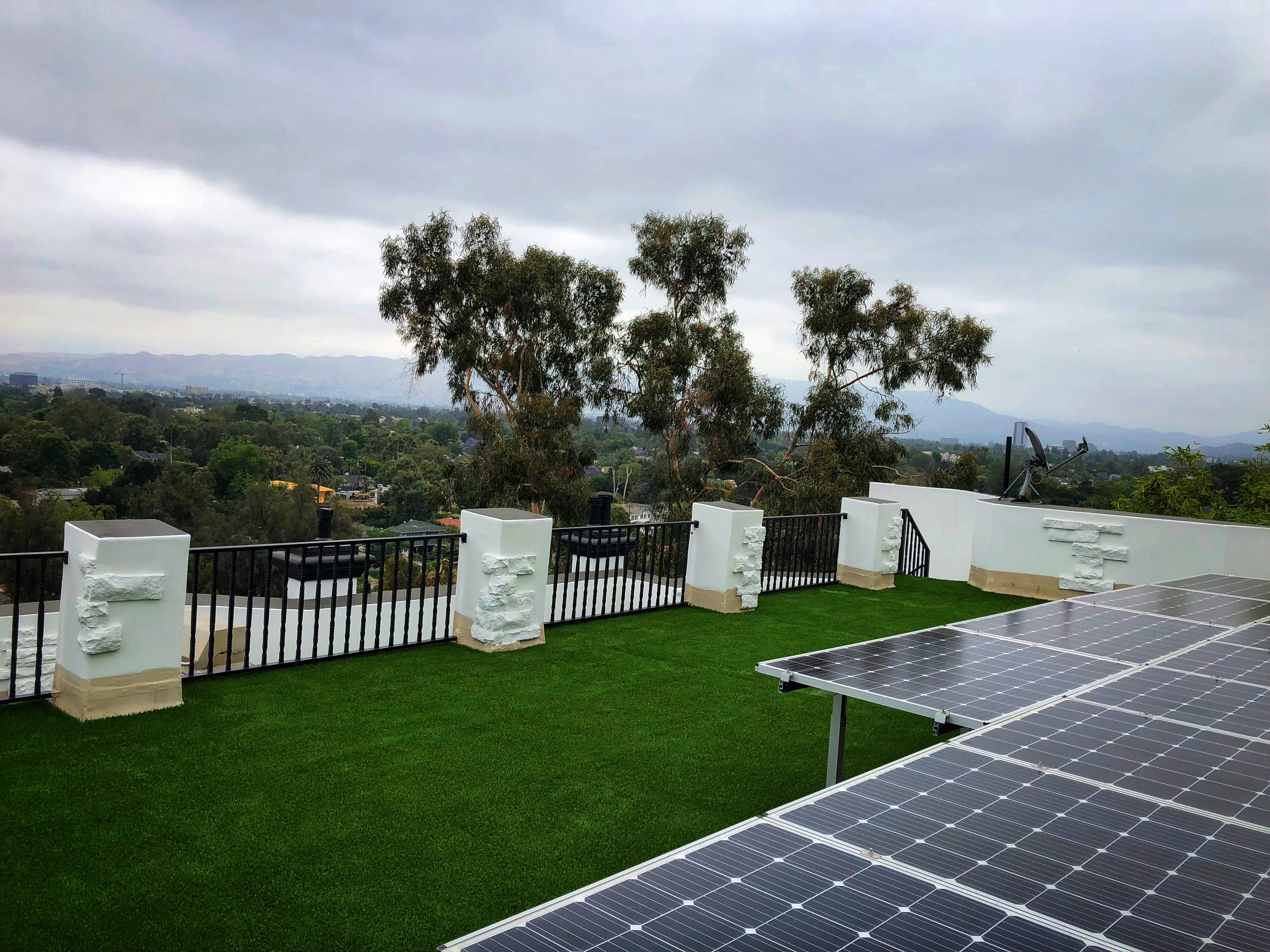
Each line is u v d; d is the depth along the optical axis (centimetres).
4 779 397
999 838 217
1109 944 166
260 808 383
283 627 613
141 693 500
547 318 2131
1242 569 909
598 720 532
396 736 487
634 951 156
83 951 271
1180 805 245
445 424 5128
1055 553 1023
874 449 2284
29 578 2459
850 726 542
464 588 715
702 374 2150
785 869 195
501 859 347
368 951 279
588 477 2286
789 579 1088
